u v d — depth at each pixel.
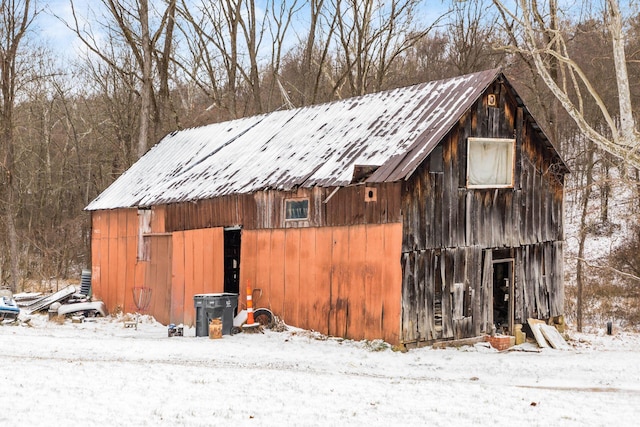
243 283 22.19
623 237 38.31
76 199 55.47
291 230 20.80
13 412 9.44
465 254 19.66
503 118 20.70
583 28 24.80
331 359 16.19
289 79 50.28
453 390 12.02
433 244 18.77
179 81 49.84
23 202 50.97
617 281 35.69
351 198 19.19
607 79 31.23
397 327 17.84
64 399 10.42
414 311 18.23
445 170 19.17
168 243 24.97
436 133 18.47
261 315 21.14
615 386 13.52
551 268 22.42
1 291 27.81
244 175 22.67
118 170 45.59
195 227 23.86
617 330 29.28
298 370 14.57
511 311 21.06
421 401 10.92
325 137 22.08
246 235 22.14
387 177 17.58
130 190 28.09
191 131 31.06
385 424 9.28
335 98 42.94
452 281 19.30
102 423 8.95
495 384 13.38
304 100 42.31
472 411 10.21
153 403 10.34
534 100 36.19
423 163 18.56
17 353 15.93
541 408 10.57
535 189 21.78
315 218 20.11
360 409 10.24
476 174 20.11
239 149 25.45
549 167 21.95
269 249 21.44
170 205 24.91
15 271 36.22
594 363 16.67
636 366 16.16
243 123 28.03
